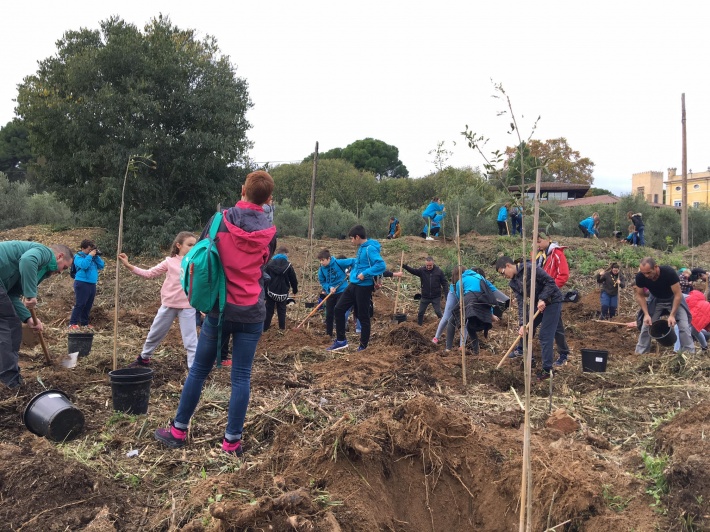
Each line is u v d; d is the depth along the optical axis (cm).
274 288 928
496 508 374
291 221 2394
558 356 787
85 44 1756
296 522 288
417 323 1101
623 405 540
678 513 323
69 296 1265
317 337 941
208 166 1730
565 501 345
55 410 416
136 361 627
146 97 1641
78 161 1653
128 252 1708
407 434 390
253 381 576
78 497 325
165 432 417
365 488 352
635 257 1739
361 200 3641
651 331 728
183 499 336
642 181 6200
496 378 627
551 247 782
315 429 432
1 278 528
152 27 1850
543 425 490
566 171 4953
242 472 360
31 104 1623
